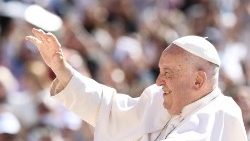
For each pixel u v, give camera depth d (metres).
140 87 30.81
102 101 16.16
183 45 15.16
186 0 40.97
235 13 37.06
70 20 36.00
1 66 32.06
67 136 26.91
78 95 16.03
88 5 38.69
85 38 34.97
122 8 38.28
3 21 34.88
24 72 31.58
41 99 27.22
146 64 34.66
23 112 27.25
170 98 15.31
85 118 16.27
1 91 28.67
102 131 16.14
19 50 32.78
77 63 31.22
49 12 37.00
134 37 36.84
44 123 26.70
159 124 15.82
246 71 34.31
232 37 36.44
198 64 15.14
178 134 15.01
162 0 41.97
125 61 33.56
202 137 14.96
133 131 15.95
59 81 16.05
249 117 23.55
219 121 15.20
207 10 38.41
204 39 15.47
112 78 32.12
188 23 38.56
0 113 26.77
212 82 15.31
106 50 35.12
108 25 37.22
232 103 15.49
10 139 26.20
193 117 15.16
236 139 15.26
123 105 16.14
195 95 15.24
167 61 15.19
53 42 15.74
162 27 37.12
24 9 35.31
